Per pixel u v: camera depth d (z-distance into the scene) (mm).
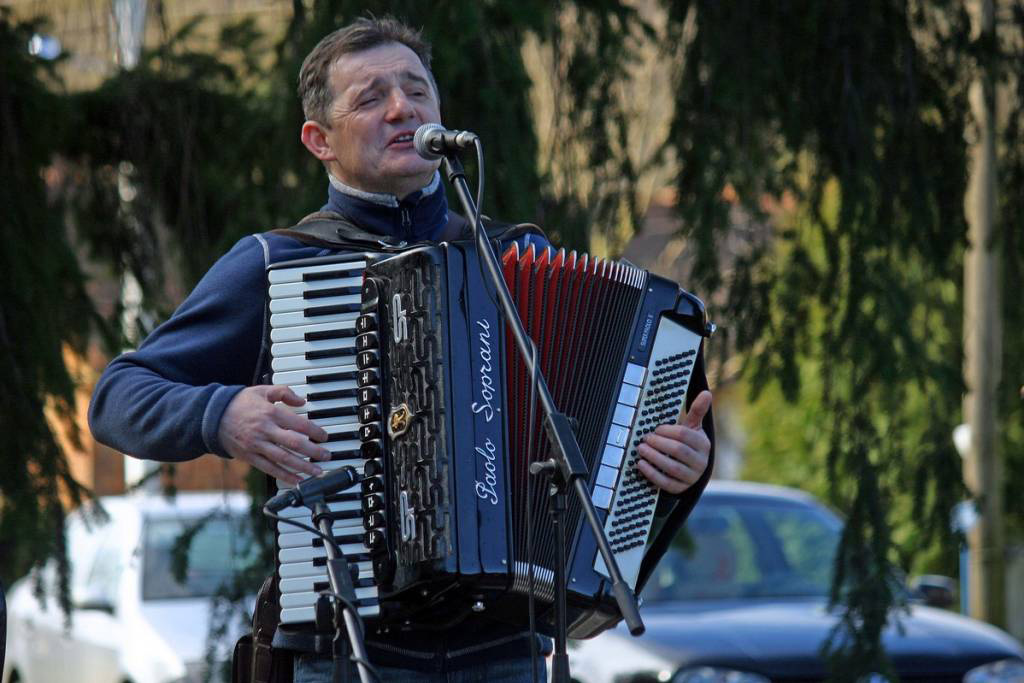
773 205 18234
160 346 10672
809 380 20469
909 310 17375
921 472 17438
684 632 19422
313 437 9984
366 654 9016
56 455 17391
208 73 19984
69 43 19656
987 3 17297
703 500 22891
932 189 17172
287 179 17516
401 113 10961
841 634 16953
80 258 19578
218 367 10711
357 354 10164
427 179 11211
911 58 17000
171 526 23500
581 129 18000
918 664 19281
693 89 17297
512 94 15703
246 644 10930
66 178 19969
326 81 11188
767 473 41062
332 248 10820
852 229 17125
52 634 24531
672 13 17391
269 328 10547
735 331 18141
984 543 27250
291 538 9914
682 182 17359
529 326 10461
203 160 19703
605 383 10758
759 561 21875
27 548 17234
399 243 10914
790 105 17109
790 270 17922
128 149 19797
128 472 24453
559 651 9461
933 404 17594
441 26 15250
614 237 18547
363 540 9961
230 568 18375
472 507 9820
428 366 9938
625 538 10695
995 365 22531
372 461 10000
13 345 17188
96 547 24453
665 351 11000
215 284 10742
